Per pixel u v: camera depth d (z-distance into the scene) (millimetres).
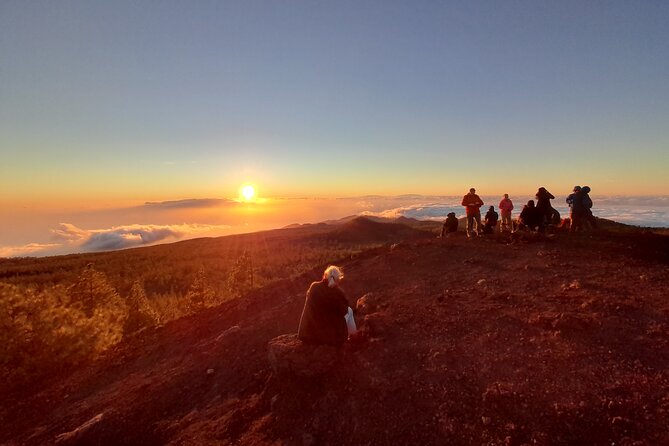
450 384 5289
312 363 6004
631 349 5379
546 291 8055
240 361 7559
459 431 4527
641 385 4660
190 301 15914
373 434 4820
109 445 6141
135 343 10695
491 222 16234
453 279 9969
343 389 5660
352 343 6711
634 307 6547
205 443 5438
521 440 4234
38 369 9258
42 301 10391
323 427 5152
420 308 7906
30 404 8250
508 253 11859
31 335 9422
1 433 7422
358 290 10578
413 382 5461
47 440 6672
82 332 10328
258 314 10391
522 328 6367
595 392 4672
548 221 15031
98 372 9305
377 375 5750
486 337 6273
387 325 7246
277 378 6277
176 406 6715
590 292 7594
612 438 4055
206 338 9945
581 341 5723
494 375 5309
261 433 5367
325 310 6227
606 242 11922
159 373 8242
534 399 4730
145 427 6316
